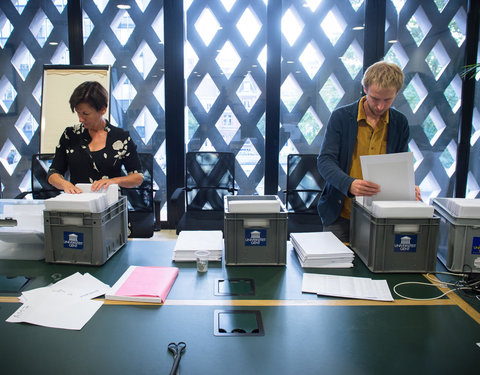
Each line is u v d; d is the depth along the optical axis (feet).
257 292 3.68
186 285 3.82
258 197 4.72
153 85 10.54
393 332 3.00
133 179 5.71
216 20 10.24
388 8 9.80
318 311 3.33
